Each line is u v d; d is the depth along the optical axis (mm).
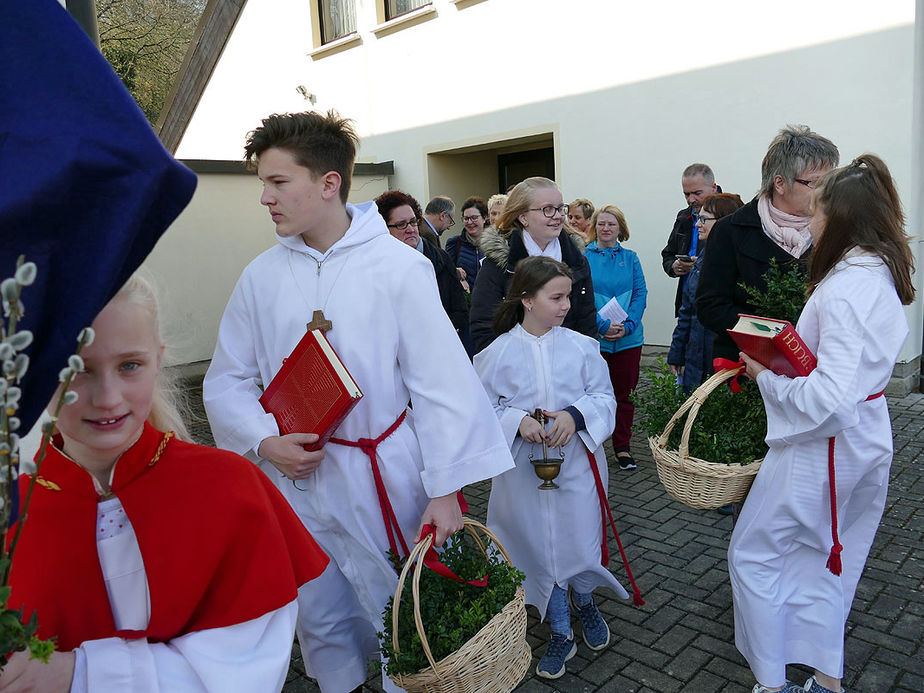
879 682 2512
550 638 2719
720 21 6473
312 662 2127
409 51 9156
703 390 2238
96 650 974
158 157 729
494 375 2676
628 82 7191
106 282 724
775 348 2092
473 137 8727
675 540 3691
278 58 10750
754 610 2273
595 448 2535
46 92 707
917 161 5719
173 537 1083
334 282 1963
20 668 884
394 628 1706
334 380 1810
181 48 16859
